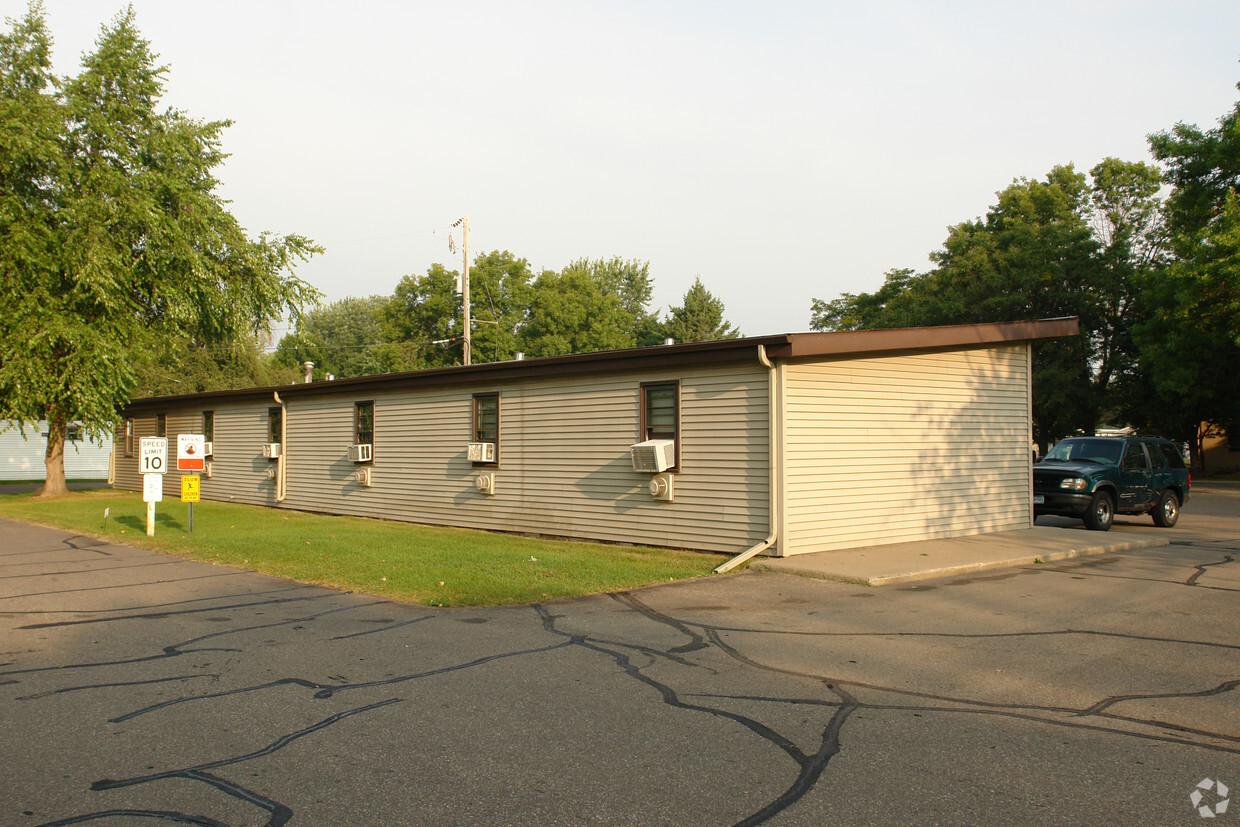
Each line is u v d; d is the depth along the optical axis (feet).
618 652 23.09
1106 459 55.47
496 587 32.53
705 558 40.14
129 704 18.48
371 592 32.24
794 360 39.88
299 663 21.95
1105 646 23.59
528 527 51.78
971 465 48.42
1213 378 111.65
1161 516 57.82
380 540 47.93
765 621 27.04
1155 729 16.79
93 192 78.33
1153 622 26.68
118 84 82.33
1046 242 131.03
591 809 13.02
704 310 228.84
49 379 74.38
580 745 15.87
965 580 34.83
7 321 72.79
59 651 23.34
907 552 40.52
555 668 21.44
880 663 21.86
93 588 33.65
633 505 45.73
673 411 44.06
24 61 78.48
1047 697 18.93
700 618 27.53
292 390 72.74
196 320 85.97
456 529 55.88
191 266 81.97
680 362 42.65
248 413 80.69
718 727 16.90
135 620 27.48
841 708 18.15
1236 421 120.88
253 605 29.99
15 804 13.19
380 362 197.57
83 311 79.25
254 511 71.87
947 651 23.09
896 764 14.88
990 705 18.37
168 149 82.38
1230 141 99.76
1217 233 92.17
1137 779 14.21
